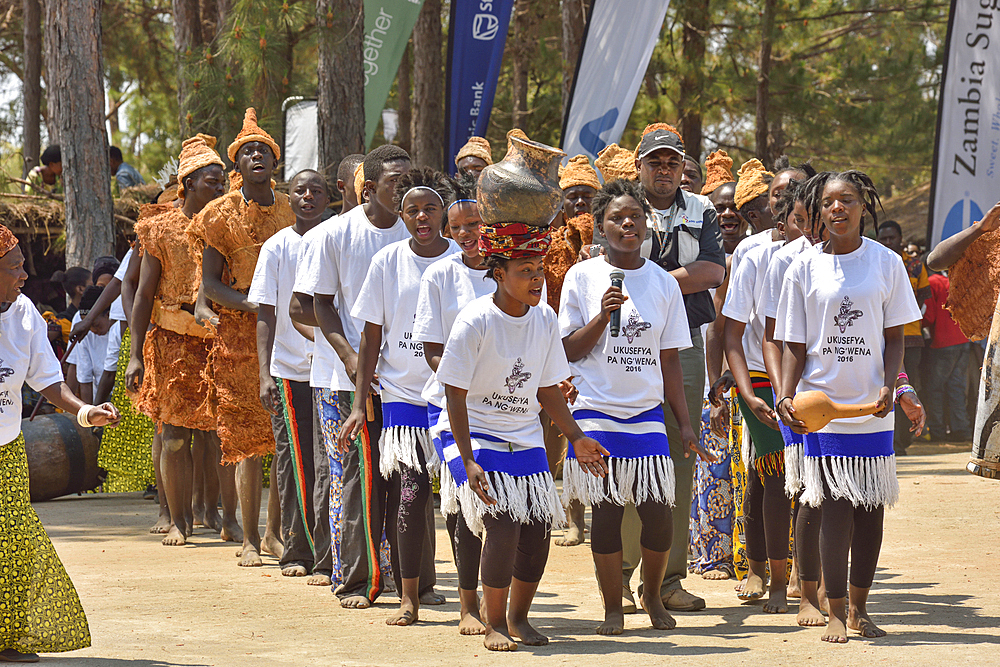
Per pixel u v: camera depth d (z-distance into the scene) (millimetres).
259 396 11922
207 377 13023
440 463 8656
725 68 33562
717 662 7594
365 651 8125
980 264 11094
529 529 8430
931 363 25000
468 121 23203
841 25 42625
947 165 22500
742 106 34594
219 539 14422
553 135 37344
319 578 11109
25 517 7809
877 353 8648
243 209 12633
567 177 13594
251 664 7594
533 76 42000
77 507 17922
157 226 13820
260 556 12734
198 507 15734
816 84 36906
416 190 9406
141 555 13086
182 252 13773
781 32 32375
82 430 18859
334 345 9961
